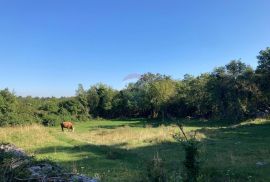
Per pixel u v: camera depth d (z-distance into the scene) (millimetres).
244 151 27188
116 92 106375
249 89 67688
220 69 73500
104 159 26172
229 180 18359
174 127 51875
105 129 61250
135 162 24750
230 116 69000
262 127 45469
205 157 23953
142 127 60938
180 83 98312
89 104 102938
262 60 66938
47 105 84625
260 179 18484
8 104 70250
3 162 12961
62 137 39812
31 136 37500
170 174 15039
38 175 11852
